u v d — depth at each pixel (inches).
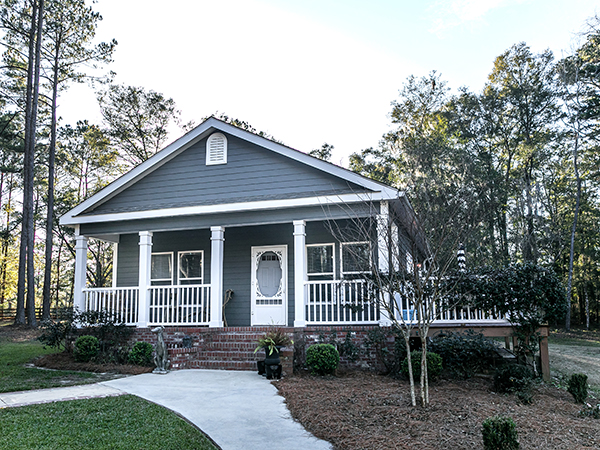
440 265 325.7
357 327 411.2
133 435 230.8
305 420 258.2
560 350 722.8
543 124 1178.0
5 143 1067.9
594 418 287.9
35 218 1334.9
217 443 227.8
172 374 390.6
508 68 1215.6
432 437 228.8
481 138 1224.2
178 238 581.6
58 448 211.3
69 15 988.6
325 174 478.3
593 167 1115.9
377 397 296.5
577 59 1087.0
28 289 874.8
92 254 1413.6
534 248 997.8
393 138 1318.9
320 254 522.0
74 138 1315.2
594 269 1124.5
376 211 396.2
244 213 472.7
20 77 991.6
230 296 538.3
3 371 417.1
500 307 388.5
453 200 415.8
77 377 383.2
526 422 258.1
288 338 385.7
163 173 534.9
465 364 378.9
